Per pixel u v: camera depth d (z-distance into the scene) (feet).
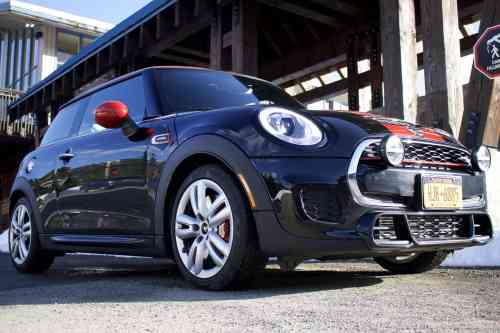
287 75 28.96
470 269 10.68
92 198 10.19
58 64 48.80
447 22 13.75
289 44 28.63
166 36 24.68
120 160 9.53
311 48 27.30
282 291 7.68
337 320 5.54
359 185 7.14
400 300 6.80
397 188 7.43
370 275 9.98
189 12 22.16
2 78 49.93
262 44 29.17
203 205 7.97
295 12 23.07
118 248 9.57
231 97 10.50
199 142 8.02
